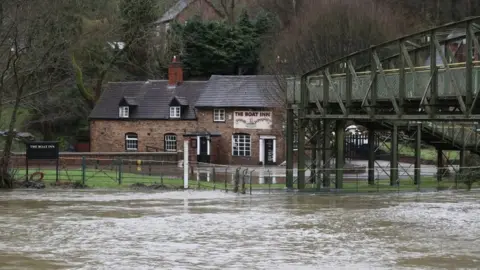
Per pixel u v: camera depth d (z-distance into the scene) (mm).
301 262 27125
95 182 58000
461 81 42906
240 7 121062
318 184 55844
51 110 98000
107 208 43562
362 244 31234
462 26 42469
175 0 126188
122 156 80438
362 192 55656
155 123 91875
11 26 57219
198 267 26062
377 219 39594
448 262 27391
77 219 38469
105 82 104375
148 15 97438
